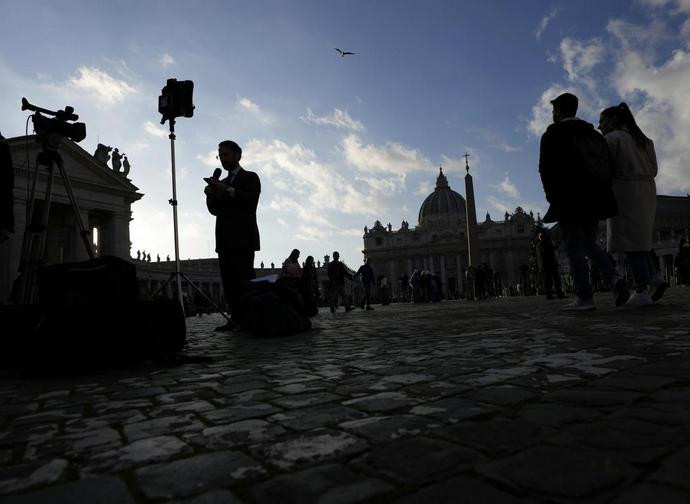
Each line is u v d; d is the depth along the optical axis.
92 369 4.27
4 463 1.77
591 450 1.54
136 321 4.46
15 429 2.27
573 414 1.96
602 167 6.68
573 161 6.71
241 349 5.35
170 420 2.29
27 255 5.55
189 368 4.08
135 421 2.31
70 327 4.09
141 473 1.59
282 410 2.35
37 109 5.69
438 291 32.75
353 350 4.66
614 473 1.35
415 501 1.26
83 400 2.92
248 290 7.59
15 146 36.06
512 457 1.52
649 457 1.45
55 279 4.22
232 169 8.14
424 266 125.81
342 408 2.32
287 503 1.30
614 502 1.19
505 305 13.24
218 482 1.47
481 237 122.56
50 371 4.07
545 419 1.91
